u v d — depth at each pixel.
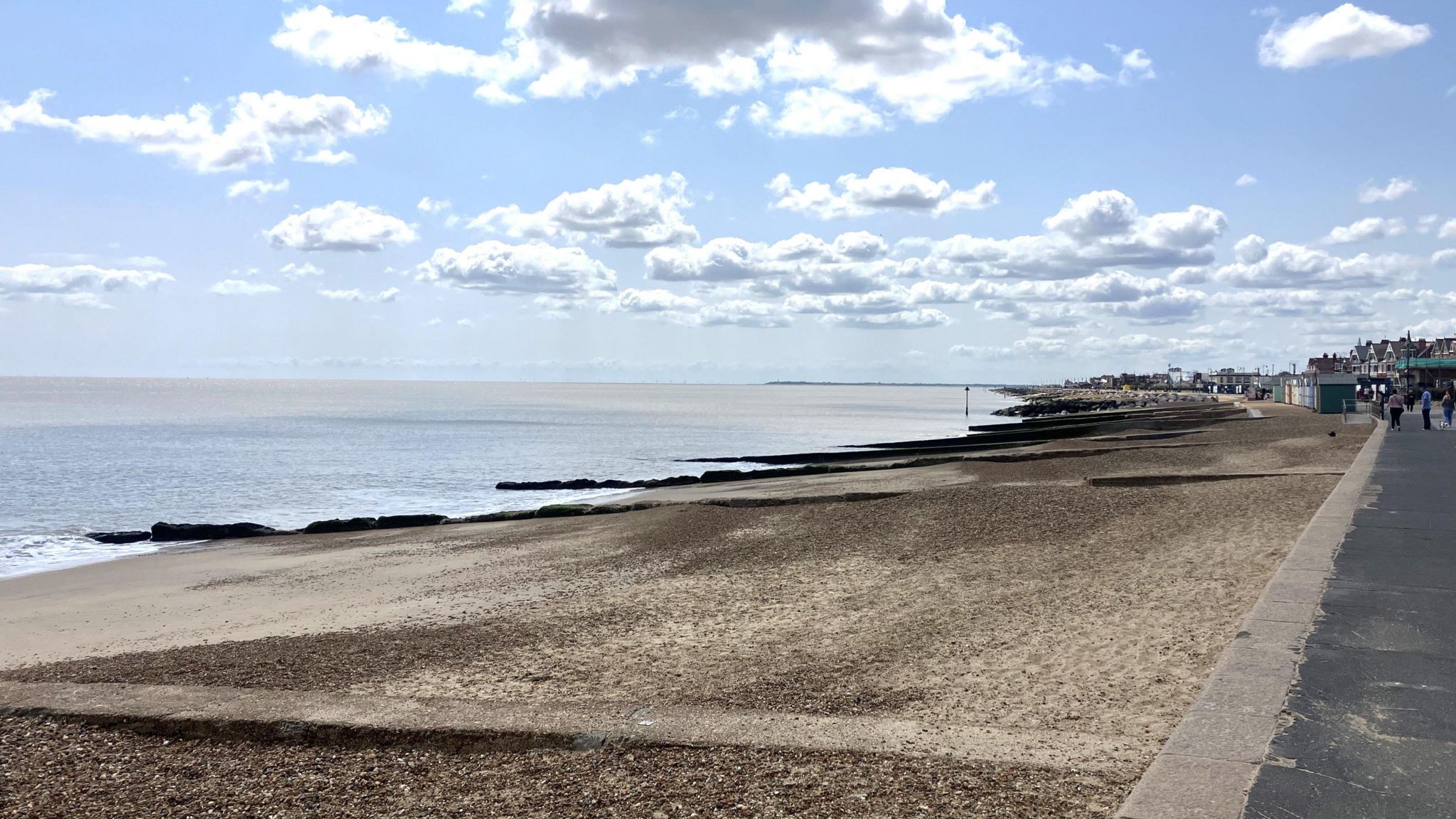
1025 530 16.66
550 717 6.48
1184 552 13.30
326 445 67.56
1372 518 12.49
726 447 67.81
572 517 25.97
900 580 13.21
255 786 5.71
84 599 17.36
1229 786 4.39
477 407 165.50
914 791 5.08
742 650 9.76
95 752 6.32
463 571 17.64
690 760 5.71
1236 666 6.14
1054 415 106.31
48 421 100.25
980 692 7.71
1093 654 8.60
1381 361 125.88
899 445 59.06
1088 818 4.66
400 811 5.25
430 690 8.48
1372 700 5.49
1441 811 4.12
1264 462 27.12
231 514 32.84
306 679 8.99
